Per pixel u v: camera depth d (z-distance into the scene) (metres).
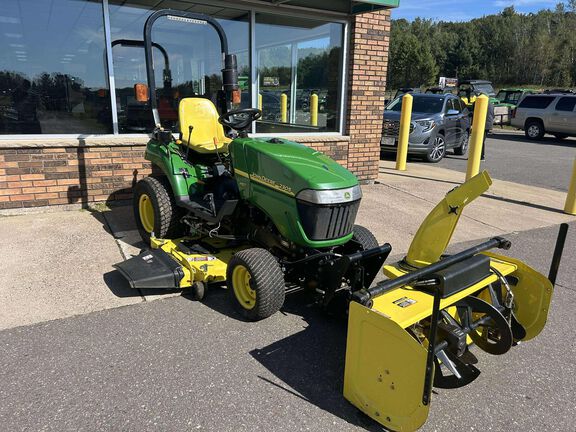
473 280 3.01
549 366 3.29
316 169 3.55
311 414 2.70
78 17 5.94
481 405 2.85
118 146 6.31
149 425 2.55
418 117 12.08
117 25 6.18
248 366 3.12
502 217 7.09
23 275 4.27
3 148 5.67
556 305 4.22
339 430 2.59
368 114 8.16
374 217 6.67
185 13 4.76
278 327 3.63
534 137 19.62
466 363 2.88
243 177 3.94
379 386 2.58
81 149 6.11
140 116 6.53
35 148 5.84
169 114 6.79
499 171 11.61
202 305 3.92
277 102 7.51
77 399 2.73
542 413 2.80
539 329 3.32
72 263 4.57
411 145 11.92
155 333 3.46
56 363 3.06
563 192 9.18
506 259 3.46
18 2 5.62
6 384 2.84
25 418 2.57
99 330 3.47
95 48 6.11
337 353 3.31
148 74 4.78
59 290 4.04
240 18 6.90
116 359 3.12
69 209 6.20
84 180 6.21
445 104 12.93
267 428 2.57
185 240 4.74
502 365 3.29
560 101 18.80
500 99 28.45
